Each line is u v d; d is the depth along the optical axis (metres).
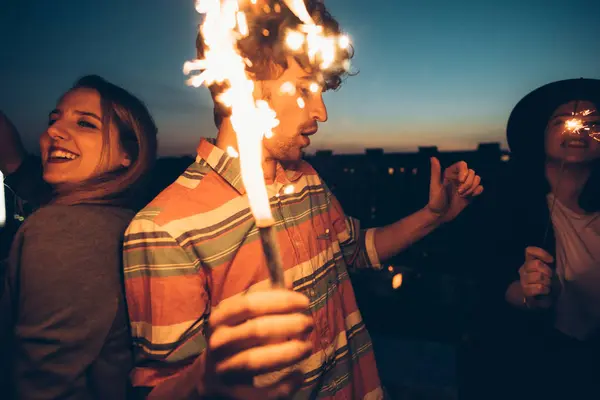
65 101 1.17
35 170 1.50
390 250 1.54
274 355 0.49
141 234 0.92
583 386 1.59
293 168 1.37
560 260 1.66
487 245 1.98
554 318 1.66
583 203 1.66
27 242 0.97
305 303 0.49
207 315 0.98
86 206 1.09
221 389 0.59
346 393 1.20
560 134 1.65
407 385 2.53
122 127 1.20
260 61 0.91
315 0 1.18
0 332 1.04
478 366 1.89
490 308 1.87
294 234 1.15
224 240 0.97
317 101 1.04
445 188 1.44
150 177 1.32
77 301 0.95
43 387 0.92
